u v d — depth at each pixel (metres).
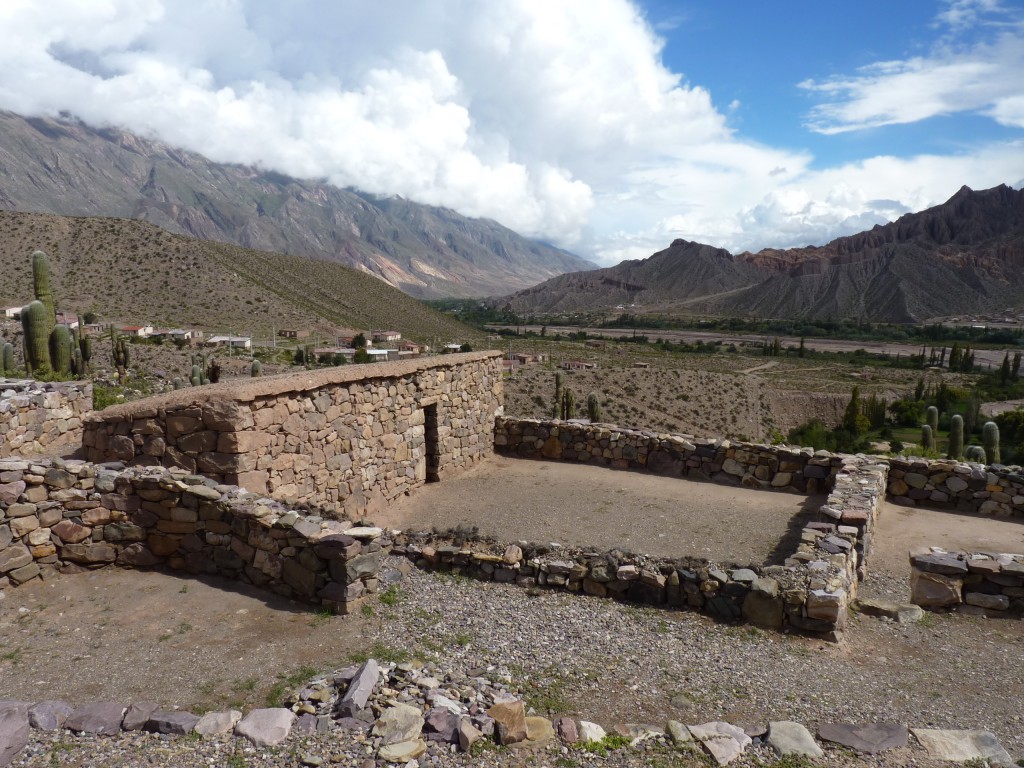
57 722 3.96
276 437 7.93
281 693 4.50
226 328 96.25
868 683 5.24
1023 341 185.38
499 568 7.01
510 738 3.99
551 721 4.30
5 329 53.12
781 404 91.31
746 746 4.13
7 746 3.66
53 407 10.83
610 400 76.69
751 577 6.34
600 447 13.20
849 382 108.12
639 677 5.09
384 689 4.36
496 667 5.07
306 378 8.50
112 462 7.21
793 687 5.06
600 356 125.00
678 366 112.88
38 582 6.16
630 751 4.02
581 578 6.80
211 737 3.89
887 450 52.62
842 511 8.29
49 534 6.25
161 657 4.98
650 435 12.73
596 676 5.06
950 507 10.59
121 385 28.83
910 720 4.66
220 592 6.09
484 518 9.79
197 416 7.42
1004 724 4.70
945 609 6.90
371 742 3.85
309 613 5.79
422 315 154.38
